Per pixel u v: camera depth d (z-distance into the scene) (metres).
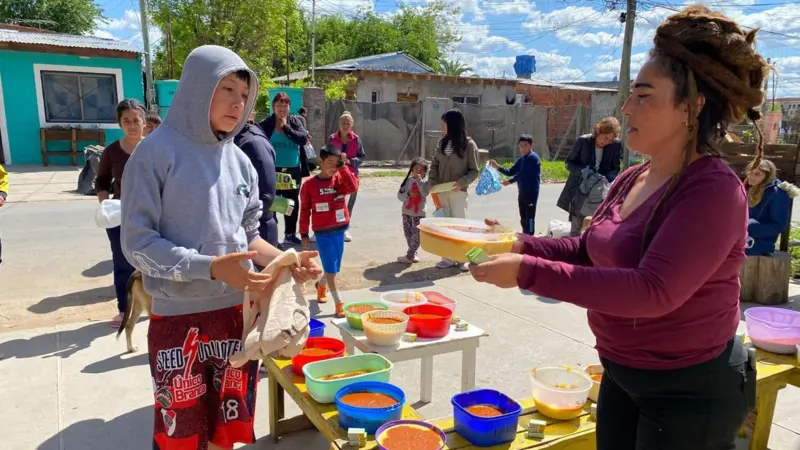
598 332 1.72
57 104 15.50
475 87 23.98
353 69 22.31
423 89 23.03
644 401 1.66
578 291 1.40
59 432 3.10
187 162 2.13
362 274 6.34
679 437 1.59
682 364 1.55
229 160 2.31
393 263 6.84
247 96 2.27
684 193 1.46
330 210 4.80
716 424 1.58
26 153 15.41
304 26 38.75
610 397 1.81
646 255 1.44
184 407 2.18
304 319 1.91
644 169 1.73
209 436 2.33
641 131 1.55
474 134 19.25
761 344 2.99
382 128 17.62
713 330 1.54
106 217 4.18
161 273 2.02
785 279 5.54
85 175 10.85
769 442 3.13
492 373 3.94
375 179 14.55
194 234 2.14
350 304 3.53
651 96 1.51
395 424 2.20
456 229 1.98
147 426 3.19
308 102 15.24
